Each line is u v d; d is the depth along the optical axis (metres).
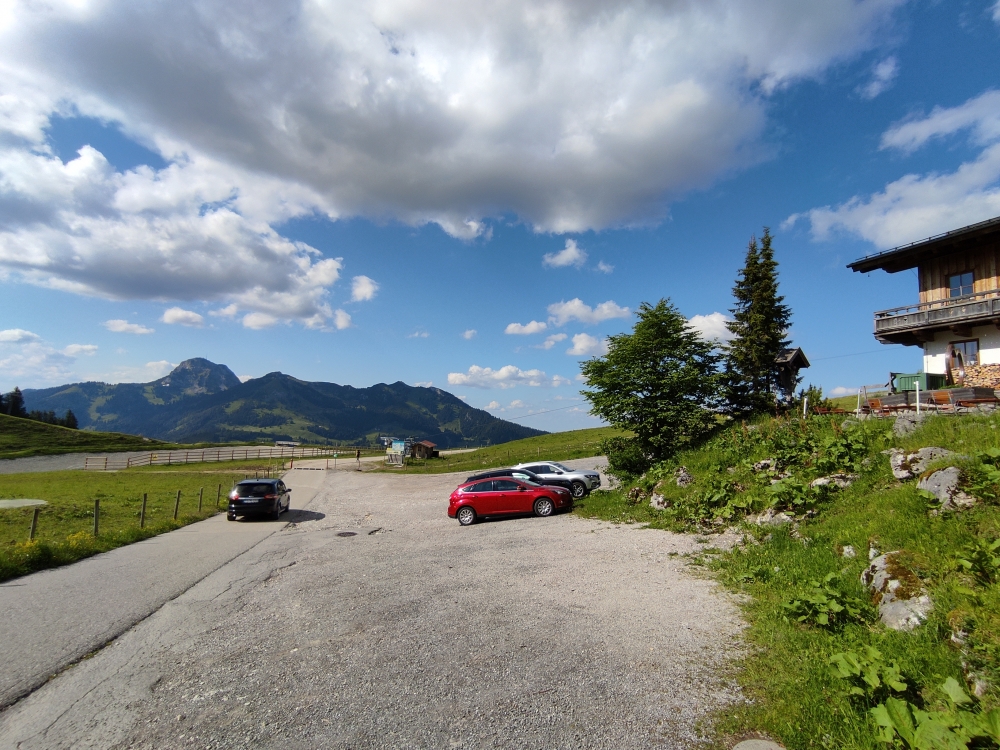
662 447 22.05
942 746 3.71
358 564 12.44
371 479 44.91
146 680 6.22
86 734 5.02
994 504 7.44
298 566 12.52
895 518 8.33
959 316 20.47
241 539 16.92
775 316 28.88
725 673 5.75
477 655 6.60
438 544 14.77
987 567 6.04
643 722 4.90
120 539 15.59
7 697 5.78
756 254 29.44
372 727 5.01
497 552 12.93
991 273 20.92
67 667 6.63
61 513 20.05
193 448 90.50
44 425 92.12
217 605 9.28
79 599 9.58
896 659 5.24
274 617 8.49
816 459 12.70
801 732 4.48
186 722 5.21
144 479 41.78
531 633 7.27
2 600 9.48
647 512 15.67
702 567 10.16
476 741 4.71
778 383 28.23
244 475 47.75
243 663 6.66
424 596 9.32
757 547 10.43
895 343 24.28
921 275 23.56
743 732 4.65
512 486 19.25
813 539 9.65
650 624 7.37
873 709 4.22
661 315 22.75
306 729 5.01
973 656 4.88
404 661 6.52
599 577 9.98
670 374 22.11
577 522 16.61
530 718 5.05
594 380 23.47
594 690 5.54
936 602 5.91
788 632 6.52
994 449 8.20
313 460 73.31
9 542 14.78
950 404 15.28
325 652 6.92
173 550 14.67
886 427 12.80
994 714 3.88
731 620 7.32
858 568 7.85
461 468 49.81
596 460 38.25
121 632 7.90
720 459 16.11
